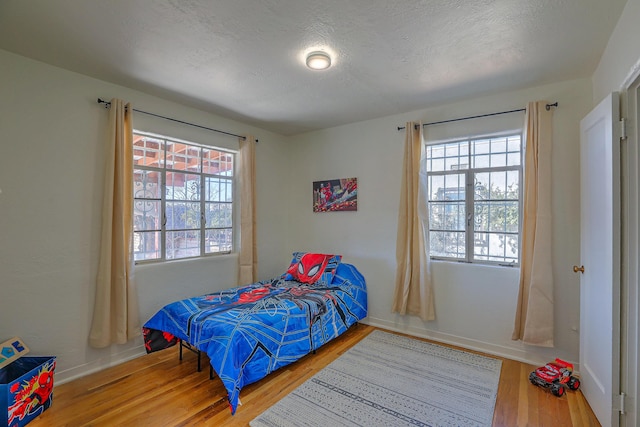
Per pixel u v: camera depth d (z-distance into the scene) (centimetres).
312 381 244
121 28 192
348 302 338
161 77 263
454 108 324
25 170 230
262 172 425
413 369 264
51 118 242
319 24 188
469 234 323
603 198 195
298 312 273
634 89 174
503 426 193
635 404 170
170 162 329
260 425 193
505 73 255
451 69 248
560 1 167
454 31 196
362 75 259
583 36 201
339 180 410
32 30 194
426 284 326
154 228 314
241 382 215
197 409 209
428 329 335
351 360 281
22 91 228
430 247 346
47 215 240
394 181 364
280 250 453
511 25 189
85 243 258
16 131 226
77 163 255
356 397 223
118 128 269
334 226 416
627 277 176
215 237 373
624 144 179
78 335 253
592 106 258
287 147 462
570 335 264
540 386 237
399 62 237
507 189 304
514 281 291
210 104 328
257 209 418
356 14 178
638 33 157
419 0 166
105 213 262
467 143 326
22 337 228
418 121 344
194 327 241
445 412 206
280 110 348
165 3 168
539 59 232
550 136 270
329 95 303
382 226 373
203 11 175
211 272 358
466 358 287
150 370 262
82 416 201
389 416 202
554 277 270
